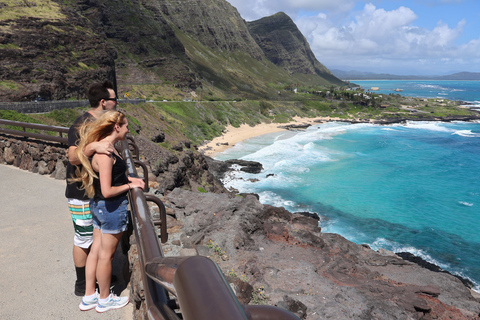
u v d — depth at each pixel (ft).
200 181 152.15
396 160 232.73
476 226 119.03
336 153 252.83
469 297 30.68
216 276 1.81
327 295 16.71
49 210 17.53
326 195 150.30
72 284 11.68
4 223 16.05
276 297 15.08
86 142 8.32
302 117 515.91
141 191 8.29
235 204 24.35
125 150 12.14
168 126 257.55
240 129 380.99
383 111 597.11
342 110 588.50
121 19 645.51
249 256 18.39
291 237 25.46
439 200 148.66
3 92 209.56
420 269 34.40
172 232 13.57
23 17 326.65
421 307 20.31
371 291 20.52
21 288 11.43
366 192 156.87
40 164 23.36
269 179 173.88
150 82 555.28
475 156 251.80
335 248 30.04
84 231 10.34
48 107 179.11
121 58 583.58
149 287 3.68
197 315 1.43
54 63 266.77
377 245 104.94
